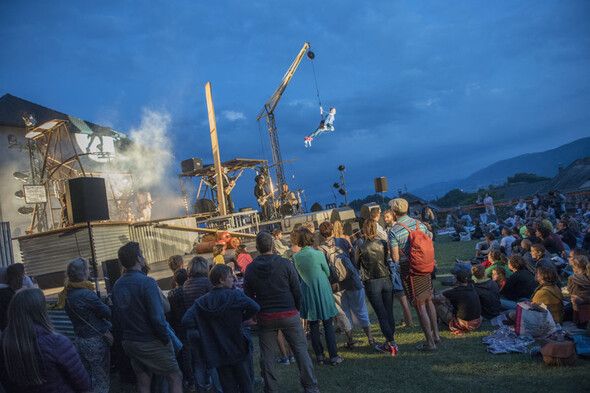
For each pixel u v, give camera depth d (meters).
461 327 5.78
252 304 3.54
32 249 10.11
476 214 24.84
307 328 6.32
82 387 2.35
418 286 5.16
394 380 4.42
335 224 6.48
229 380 3.59
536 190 62.44
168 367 3.72
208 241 12.98
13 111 22.45
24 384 2.19
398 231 5.18
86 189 5.93
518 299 6.55
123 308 3.68
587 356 4.41
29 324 2.23
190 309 3.59
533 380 4.04
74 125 23.62
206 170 21.48
